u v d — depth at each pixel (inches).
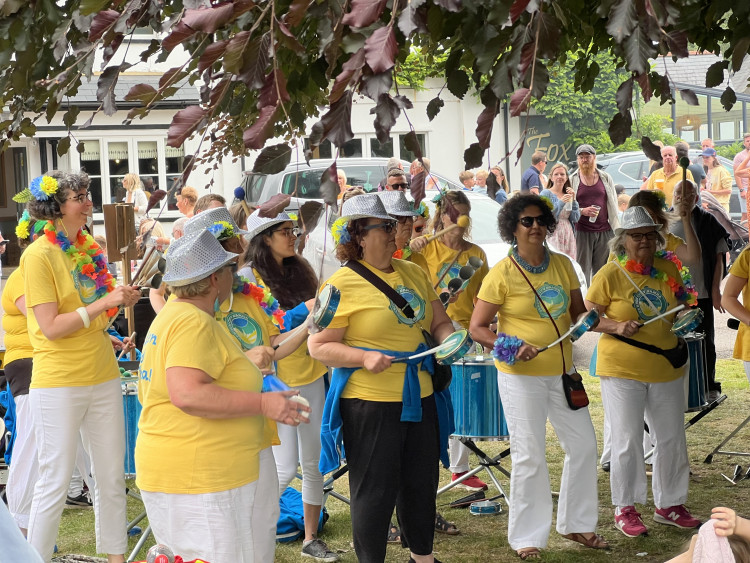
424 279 170.6
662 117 781.3
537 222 186.2
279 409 131.7
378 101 90.9
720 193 594.2
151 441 134.5
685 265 240.5
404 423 163.3
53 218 171.8
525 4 84.5
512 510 195.6
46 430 170.1
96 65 605.6
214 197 239.8
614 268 207.9
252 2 91.1
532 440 191.2
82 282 172.6
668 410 209.8
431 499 167.6
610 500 236.5
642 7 85.8
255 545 151.2
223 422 133.3
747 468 256.8
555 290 189.3
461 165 768.9
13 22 120.7
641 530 207.8
